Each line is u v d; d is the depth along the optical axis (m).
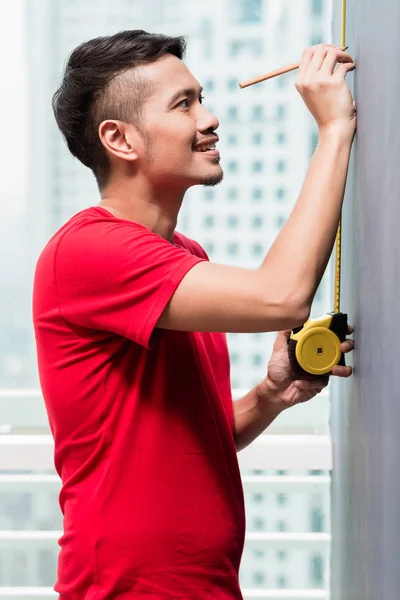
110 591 1.45
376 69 1.32
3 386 3.26
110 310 1.38
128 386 1.46
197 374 1.51
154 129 1.45
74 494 1.50
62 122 1.55
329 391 2.97
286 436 2.88
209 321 1.33
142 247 1.37
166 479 1.46
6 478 3.21
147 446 1.46
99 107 1.49
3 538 3.17
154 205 1.52
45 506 3.22
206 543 1.47
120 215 1.52
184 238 1.80
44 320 1.48
